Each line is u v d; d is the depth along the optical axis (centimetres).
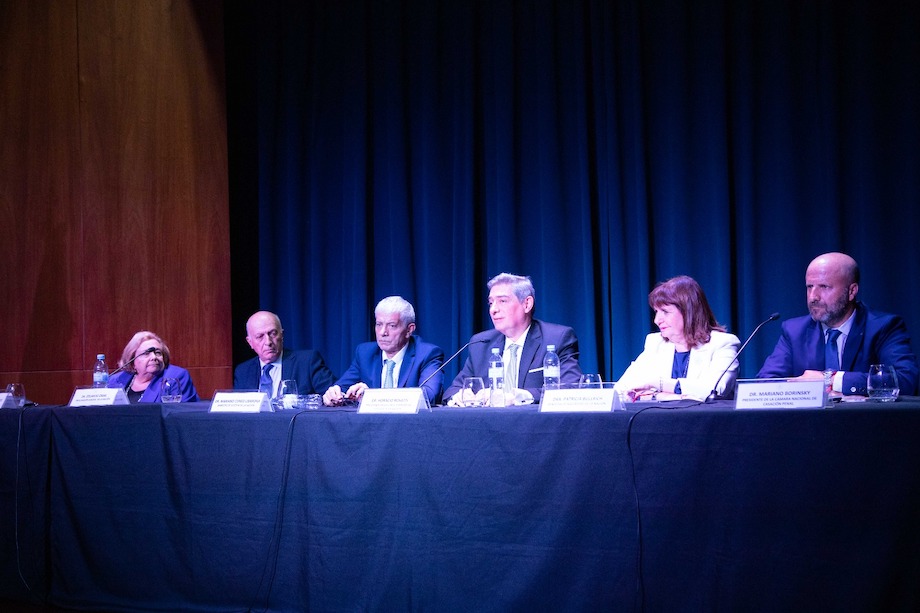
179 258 457
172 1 462
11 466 259
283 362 366
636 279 433
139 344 340
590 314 437
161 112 453
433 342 474
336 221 501
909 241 379
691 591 184
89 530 247
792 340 293
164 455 238
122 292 427
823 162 399
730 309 412
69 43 410
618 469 190
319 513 217
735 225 418
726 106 414
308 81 507
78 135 412
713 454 184
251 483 226
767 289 411
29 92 392
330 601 213
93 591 245
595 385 213
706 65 419
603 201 440
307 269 508
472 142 462
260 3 515
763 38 413
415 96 484
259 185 512
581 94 441
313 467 218
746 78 412
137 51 443
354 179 489
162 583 236
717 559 183
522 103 459
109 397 268
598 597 190
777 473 180
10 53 385
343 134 496
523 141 459
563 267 447
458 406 254
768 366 295
